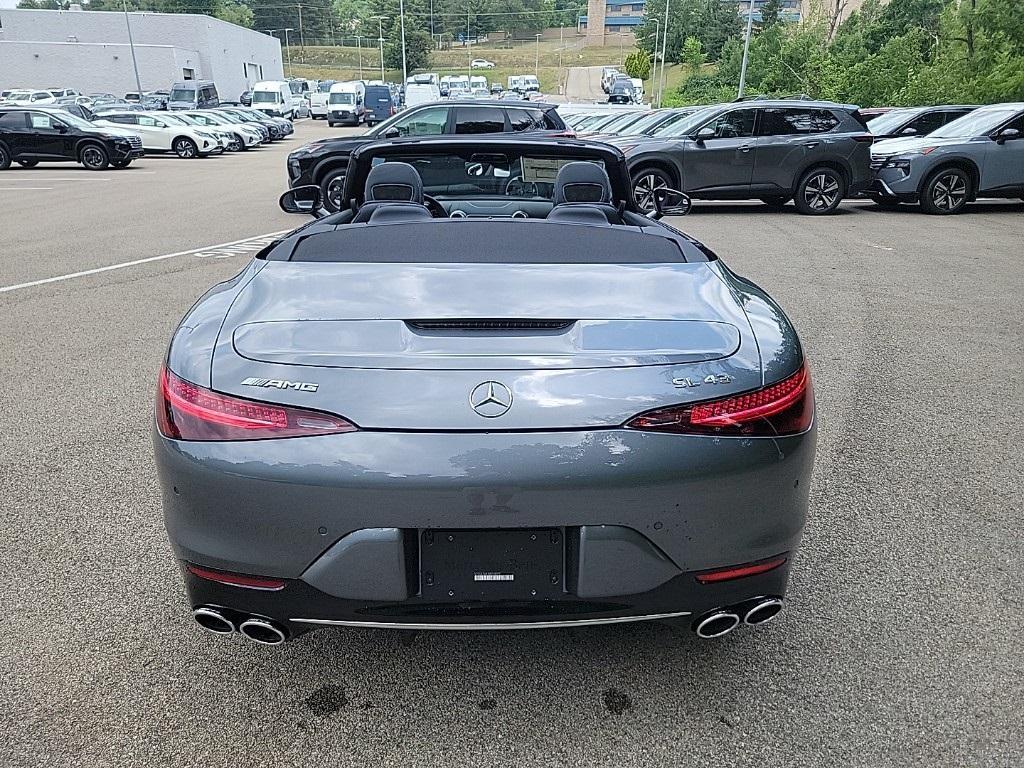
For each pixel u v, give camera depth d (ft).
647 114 55.26
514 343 6.35
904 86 87.56
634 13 457.27
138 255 28.86
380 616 6.28
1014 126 41.50
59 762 6.48
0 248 30.22
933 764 6.51
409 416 5.90
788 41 105.91
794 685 7.45
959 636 8.16
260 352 6.35
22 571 9.21
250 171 69.26
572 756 6.61
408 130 37.73
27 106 73.10
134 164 77.71
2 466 11.90
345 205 13.58
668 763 6.54
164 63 185.37
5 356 17.10
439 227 9.16
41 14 187.21
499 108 37.68
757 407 6.28
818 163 41.14
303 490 5.93
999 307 21.95
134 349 17.57
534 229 9.14
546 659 7.82
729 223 38.47
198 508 6.22
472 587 6.19
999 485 11.53
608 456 5.91
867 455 12.54
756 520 6.37
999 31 69.51
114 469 11.85
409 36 383.45
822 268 27.17
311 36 467.11
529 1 523.29
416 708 7.15
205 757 6.57
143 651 7.89
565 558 6.17
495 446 5.85
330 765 6.50
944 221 39.63
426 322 6.62
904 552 9.75
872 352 17.84
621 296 7.23
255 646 8.00
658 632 8.25
